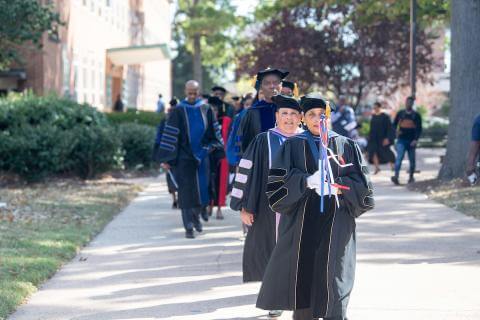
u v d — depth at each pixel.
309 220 14.37
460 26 41.97
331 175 14.28
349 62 74.69
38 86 57.78
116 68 88.75
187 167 27.22
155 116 67.19
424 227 28.48
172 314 17.28
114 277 20.94
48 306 17.98
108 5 84.25
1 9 44.25
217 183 31.36
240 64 79.62
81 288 19.70
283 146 14.77
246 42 82.75
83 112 47.91
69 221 29.80
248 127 21.16
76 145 46.19
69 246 24.42
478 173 25.73
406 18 57.47
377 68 74.75
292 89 21.48
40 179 44.44
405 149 44.75
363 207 14.34
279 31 75.31
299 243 14.36
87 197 37.66
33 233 26.38
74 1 67.69
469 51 41.75
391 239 26.03
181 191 27.22
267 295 14.54
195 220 28.00
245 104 32.75
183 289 19.55
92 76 76.19
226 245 25.72
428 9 54.12
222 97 33.66
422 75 77.06
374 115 53.34
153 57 84.31
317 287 14.28
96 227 28.83
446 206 34.22
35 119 45.88
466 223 29.20
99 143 46.69
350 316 16.75
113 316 17.17
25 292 18.69
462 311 17.08
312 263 14.41
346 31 74.25
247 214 17.09
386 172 53.97
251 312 17.39
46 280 20.55
